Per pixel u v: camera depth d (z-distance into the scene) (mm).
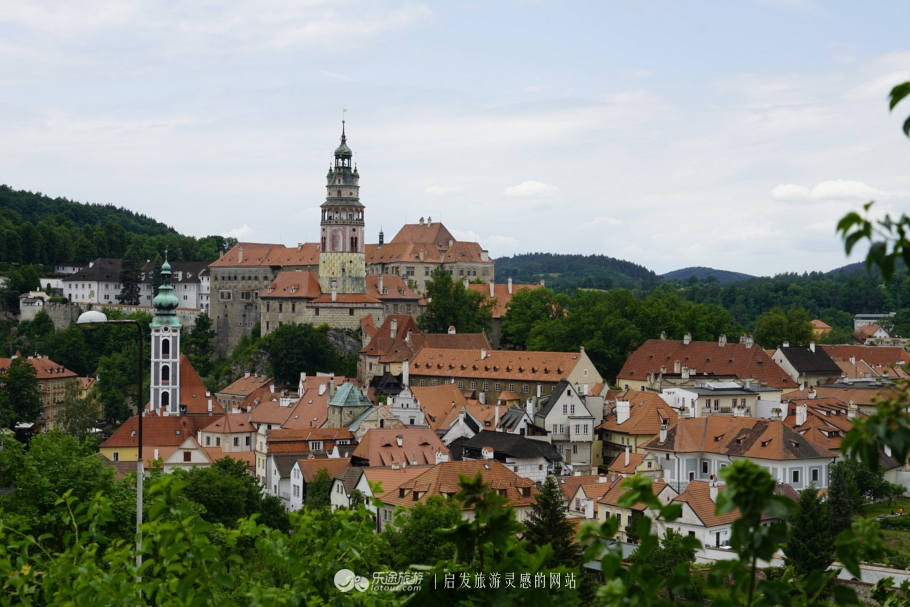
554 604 28359
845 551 24047
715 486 131500
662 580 24078
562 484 158625
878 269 21953
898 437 21812
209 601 33938
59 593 34844
